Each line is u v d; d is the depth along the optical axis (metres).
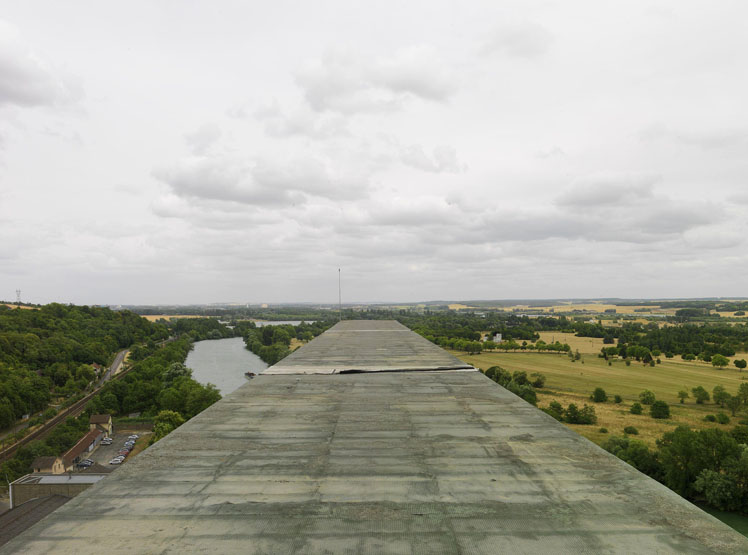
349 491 4.06
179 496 3.95
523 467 4.63
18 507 27.45
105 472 36.81
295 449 5.18
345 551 3.08
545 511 3.67
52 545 3.16
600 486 4.17
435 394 7.98
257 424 6.17
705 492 30.41
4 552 3.06
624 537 3.27
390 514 3.62
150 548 3.12
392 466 4.65
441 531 3.36
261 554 3.04
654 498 3.92
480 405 7.22
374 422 6.26
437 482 4.25
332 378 9.56
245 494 3.99
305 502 3.84
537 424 6.16
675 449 33.00
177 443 5.38
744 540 3.22
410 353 13.80
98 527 3.41
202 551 3.08
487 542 3.21
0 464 42.00
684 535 3.29
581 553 3.06
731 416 53.38
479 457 4.92
